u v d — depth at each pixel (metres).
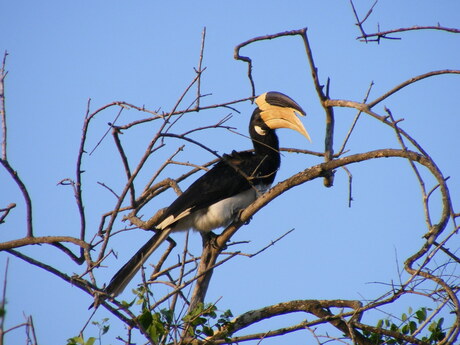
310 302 11.42
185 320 10.27
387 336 10.78
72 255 11.02
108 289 12.95
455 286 9.38
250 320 11.44
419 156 9.34
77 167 10.69
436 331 10.42
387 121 9.39
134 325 9.82
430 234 8.48
